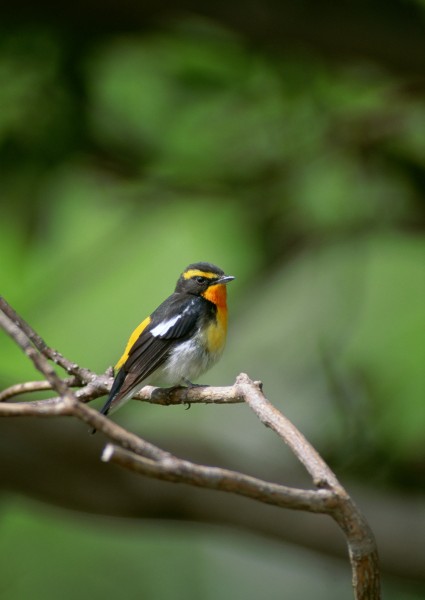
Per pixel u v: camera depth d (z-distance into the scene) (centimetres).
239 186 1265
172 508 1144
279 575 1309
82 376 642
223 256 1332
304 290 1282
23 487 1145
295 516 1130
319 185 1273
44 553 1321
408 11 1033
